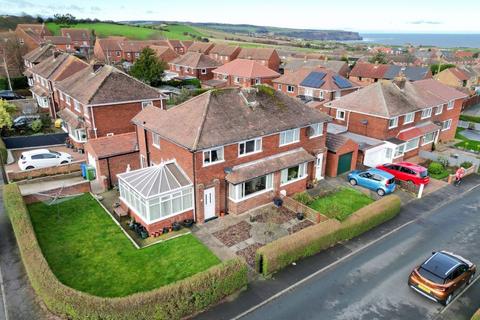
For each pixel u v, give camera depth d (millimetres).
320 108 53625
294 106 30250
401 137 38094
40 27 107625
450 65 96562
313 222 25359
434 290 17781
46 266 17641
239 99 27844
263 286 19141
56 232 23406
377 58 115750
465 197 30609
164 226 23875
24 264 19266
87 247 21828
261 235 23672
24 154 34031
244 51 98312
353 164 35344
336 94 59781
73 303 15625
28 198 26812
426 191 31625
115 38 112250
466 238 24328
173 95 63688
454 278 18188
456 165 37531
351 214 24641
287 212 26781
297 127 28422
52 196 27422
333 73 62219
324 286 19281
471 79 92438
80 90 39312
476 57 151250
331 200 29109
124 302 15555
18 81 69000
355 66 88375
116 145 32031
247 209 26750
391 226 25703
